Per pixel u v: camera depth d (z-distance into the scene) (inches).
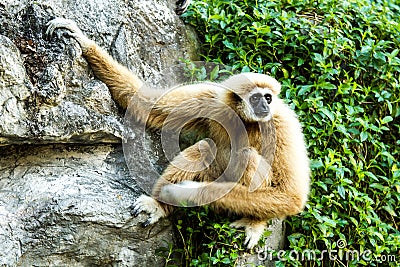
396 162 327.0
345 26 352.5
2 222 229.0
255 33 327.3
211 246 262.5
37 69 241.9
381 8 368.8
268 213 266.8
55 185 245.4
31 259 235.8
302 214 295.0
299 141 281.1
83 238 242.7
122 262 255.8
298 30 342.3
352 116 326.0
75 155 259.3
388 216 326.3
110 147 270.4
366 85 345.1
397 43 355.3
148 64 312.0
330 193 305.9
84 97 258.1
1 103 224.2
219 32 338.3
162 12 324.8
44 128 237.0
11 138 231.5
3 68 223.1
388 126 343.3
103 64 268.8
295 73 331.9
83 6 281.1
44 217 235.0
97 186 253.8
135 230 255.1
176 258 273.6
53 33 256.5
